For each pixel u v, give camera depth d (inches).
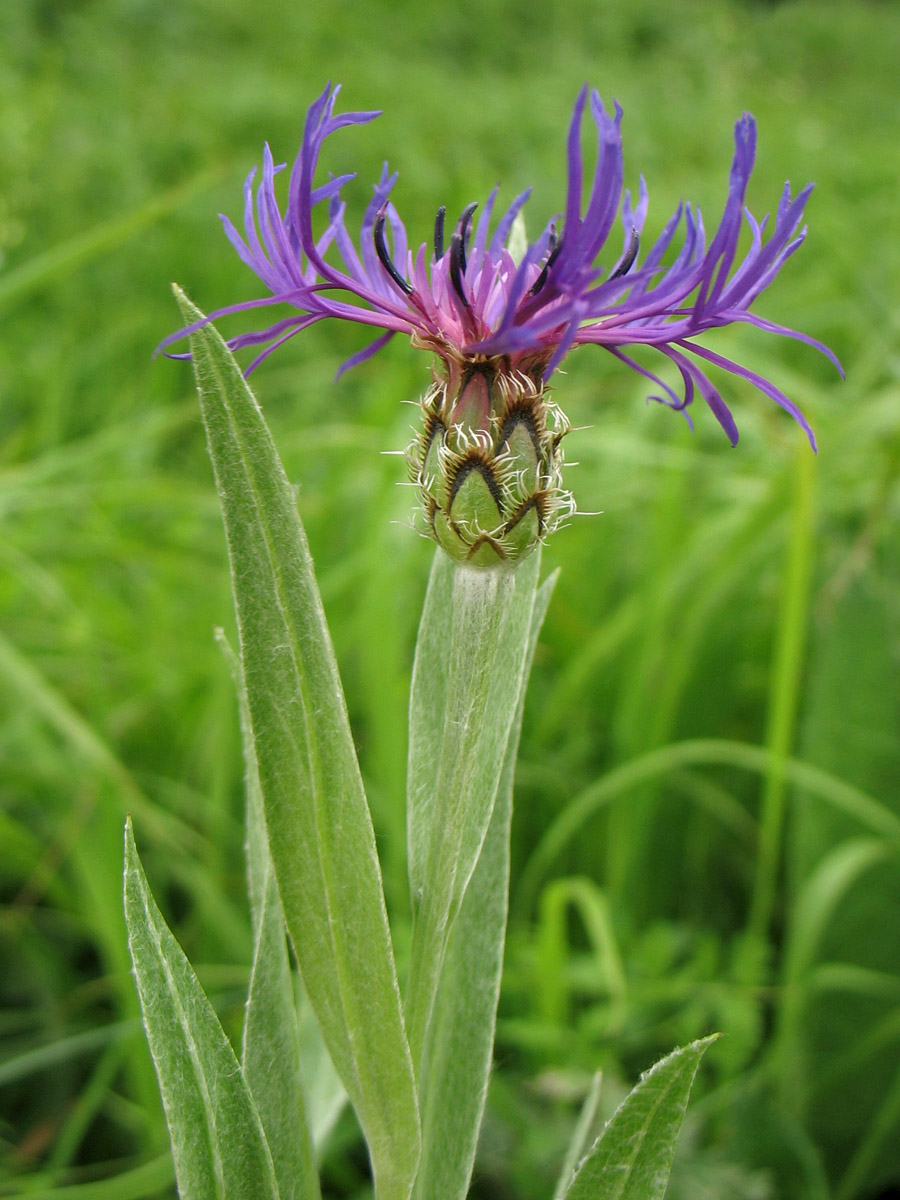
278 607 5.9
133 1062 11.1
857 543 14.0
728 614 14.6
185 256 29.9
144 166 37.9
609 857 13.9
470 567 5.9
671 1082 5.9
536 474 5.8
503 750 6.5
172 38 64.6
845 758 12.6
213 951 13.0
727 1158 11.3
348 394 25.0
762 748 15.6
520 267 5.3
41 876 13.0
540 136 50.1
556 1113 11.2
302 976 6.1
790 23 89.4
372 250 6.0
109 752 12.5
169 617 16.4
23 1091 12.5
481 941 6.9
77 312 27.3
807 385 16.9
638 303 5.8
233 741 13.7
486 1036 6.8
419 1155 6.3
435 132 47.7
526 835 14.7
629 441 15.4
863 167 42.5
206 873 13.2
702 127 50.1
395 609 13.7
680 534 15.8
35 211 31.4
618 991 10.8
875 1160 12.3
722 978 13.2
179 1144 5.9
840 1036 12.3
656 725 13.5
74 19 61.6
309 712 5.9
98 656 15.3
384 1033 6.0
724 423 5.9
